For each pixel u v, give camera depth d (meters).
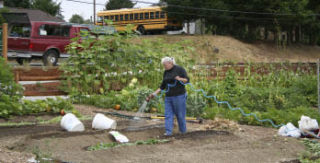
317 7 46.81
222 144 6.50
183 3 37.00
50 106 9.88
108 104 11.26
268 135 7.80
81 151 5.89
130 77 13.03
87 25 20.42
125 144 6.41
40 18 30.78
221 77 14.12
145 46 13.52
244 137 7.37
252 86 14.53
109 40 12.79
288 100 12.18
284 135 7.69
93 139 6.69
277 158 5.85
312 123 7.63
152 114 10.42
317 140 7.28
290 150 6.28
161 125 8.24
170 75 7.36
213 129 8.11
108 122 7.75
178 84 7.35
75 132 7.20
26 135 6.91
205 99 11.62
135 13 37.31
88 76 11.95
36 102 9.82
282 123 9.10
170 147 6.38
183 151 6.07
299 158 5.81
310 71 15.85
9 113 9.29
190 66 13.88
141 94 10.87
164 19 36.75
